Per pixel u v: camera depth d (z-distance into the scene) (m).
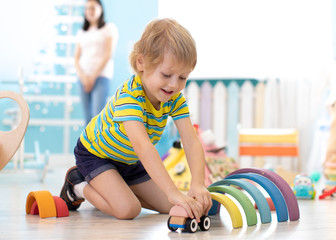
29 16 4.23
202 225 1.10
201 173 1.20
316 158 3.61
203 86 3.66
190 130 1.29
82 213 1.40
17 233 1.06
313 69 3.71
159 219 1.29
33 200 1.37
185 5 4.02
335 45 3.83
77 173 1.45
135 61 1.20
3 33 4.21
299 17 3.88
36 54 4.25
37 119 4.24
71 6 4.23
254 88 3.65
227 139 3.65
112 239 0.99
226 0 3.98
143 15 4.24
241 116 3.65
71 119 4.27
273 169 2.92
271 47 3.90
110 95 4.21
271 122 3.62
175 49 1.08
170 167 2.45
